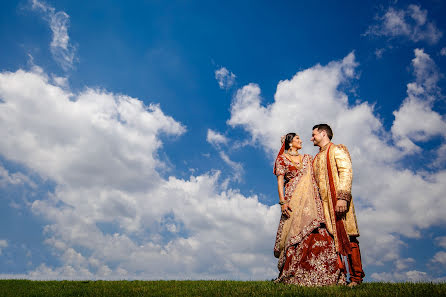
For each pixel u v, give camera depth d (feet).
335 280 16.90
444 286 14.06
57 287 22.82
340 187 17.39
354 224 17.22
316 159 19.20
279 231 19.45
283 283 17.88
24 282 26.27
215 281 24.34
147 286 21.86
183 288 20.39
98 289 20.51
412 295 12.76
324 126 19.79
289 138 20.16
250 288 17.38
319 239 17.72
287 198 19.22
